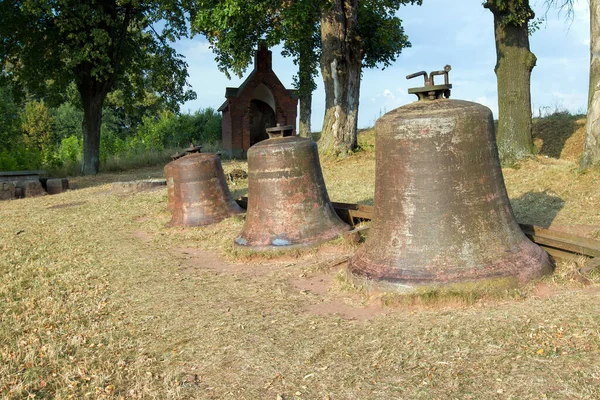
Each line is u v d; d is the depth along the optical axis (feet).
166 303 18.74
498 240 16.74
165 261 25.18
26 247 30.14
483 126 17.29
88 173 83.71
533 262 16.61
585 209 26.48
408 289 16.19
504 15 43.16
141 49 90.84
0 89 102.37
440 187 16.93
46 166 85.35
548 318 13.33
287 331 14.99
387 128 17.84
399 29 78.89
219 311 17.37
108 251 28.19
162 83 87.76
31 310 18.69
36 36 75.66
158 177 70.95
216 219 34.06
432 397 10.62
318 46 89.66
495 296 15.47
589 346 11.63
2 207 50.34
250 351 13.91
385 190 18.06
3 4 72.33
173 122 122.62
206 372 13.08
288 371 12.60
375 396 10.99
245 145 94.43
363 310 16.17
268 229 25.03
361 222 27.61
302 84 92.79
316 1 51.01
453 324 13.88
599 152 32.35
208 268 23.59
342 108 58.03
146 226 35.29
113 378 13.15
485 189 17.07
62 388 12.69
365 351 13.08
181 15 79.56
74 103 90.48
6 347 15.29
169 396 11.92
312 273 20.81
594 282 15.81
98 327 16.72
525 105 44.11
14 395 12.37
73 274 23.53
